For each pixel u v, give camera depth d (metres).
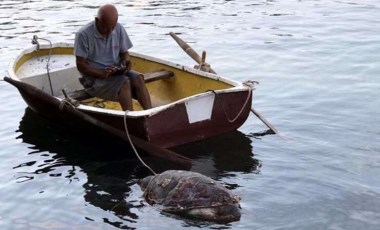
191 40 13.01
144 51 12.42
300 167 7.53
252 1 16.12
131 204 6.77
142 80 8.54
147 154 7.98
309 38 12.96
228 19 14.52
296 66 11.33
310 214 6.46
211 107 8.14
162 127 7.85
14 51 12.50
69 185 7.27
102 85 8.41
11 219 6.57
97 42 8.39
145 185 7.08
